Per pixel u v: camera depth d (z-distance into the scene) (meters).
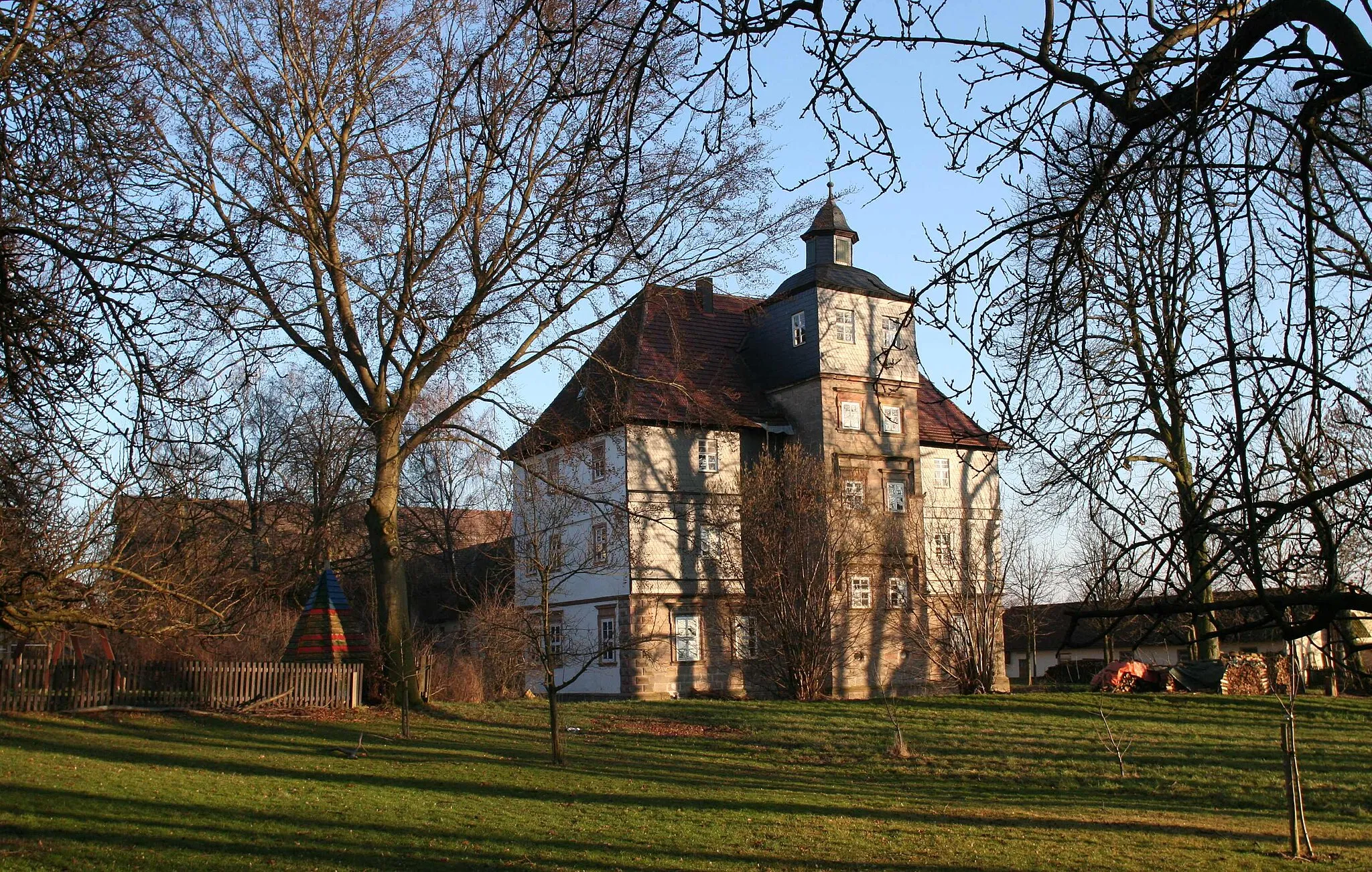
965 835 15.41
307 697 27.30
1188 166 5.64
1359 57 5.23
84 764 18.27
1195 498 5.02
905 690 41.34
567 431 29.08
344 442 41.97
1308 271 5.04
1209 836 15.73
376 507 28.08
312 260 25.70
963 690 35.31
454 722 26.67
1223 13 5.65
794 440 43.38
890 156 6.59
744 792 18.92
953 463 45.97
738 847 14.22
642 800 17.75
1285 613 4.88
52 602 10.19
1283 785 20.33
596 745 24.22
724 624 41.59
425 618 55.09
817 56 6.31
